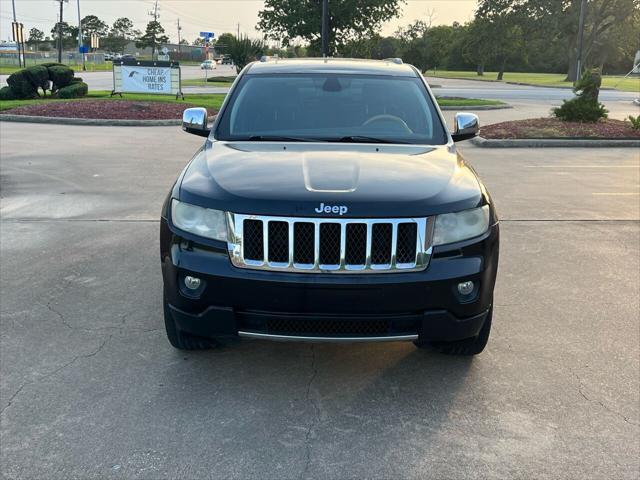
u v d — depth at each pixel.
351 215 3.02
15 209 7.53
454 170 3.59
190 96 25.03
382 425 3.15
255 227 3.09
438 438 3.04
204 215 3.19
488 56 63.41
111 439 2.98
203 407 3.29
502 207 8.02
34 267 5.44
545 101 28.42
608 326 4.38
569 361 3.86
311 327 3.14
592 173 10.58
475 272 3.17
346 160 3.62
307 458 2.87
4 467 2.77
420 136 4.21
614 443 3.02
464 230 3.20
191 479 2.71
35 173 9.81
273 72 4.76
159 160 11.18
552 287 5.16
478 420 3.21
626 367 3.78
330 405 3.33
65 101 20.38
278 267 3.07
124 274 5.29
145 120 16.84
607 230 6.98
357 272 3.05
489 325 3.59
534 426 3.16
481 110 23.06
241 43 35.84
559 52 82.00
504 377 3.65
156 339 4.08
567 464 2.85
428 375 3.67
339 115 4.33
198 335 3.36
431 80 52.88
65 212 7.42
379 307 3.06
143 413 3.21
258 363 3.79
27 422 3.11
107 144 13.09
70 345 3.96
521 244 6.39
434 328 3.17
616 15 59.38
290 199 3.08
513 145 13.81
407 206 3.09
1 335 4.08
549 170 10.83
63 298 4.74
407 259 3.11
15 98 23.34
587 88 16.69
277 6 36.66
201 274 3.13
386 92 4.56
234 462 2.83
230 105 4.45
